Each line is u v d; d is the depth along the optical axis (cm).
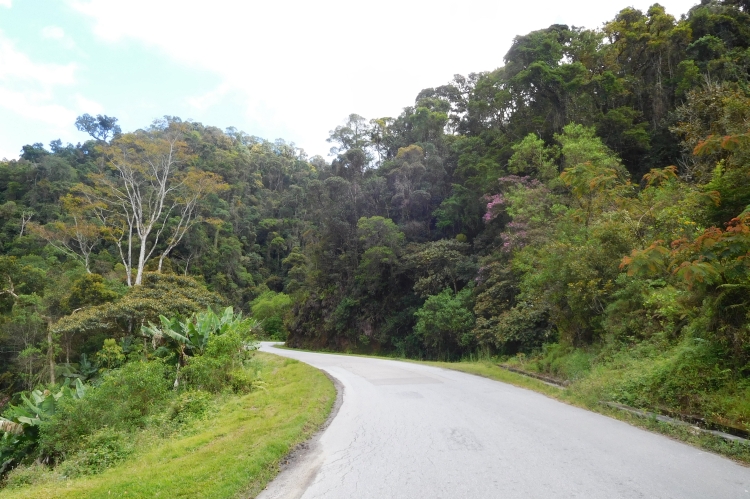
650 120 2736
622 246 1238
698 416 704
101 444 855
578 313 1354
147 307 2523
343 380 1447
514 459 566
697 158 1461
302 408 969
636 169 2558
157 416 1051
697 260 711
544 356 1570
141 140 4231
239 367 1494
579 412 864
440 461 572
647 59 2855
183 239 5697
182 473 562
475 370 1614
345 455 631
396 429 760
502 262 2370
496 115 3609
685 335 902
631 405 847
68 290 3173
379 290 3597
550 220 1889
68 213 4825
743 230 661
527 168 2531
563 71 2623
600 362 1168
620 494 441
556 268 1406
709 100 1292
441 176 3828
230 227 6738
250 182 8525
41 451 970
